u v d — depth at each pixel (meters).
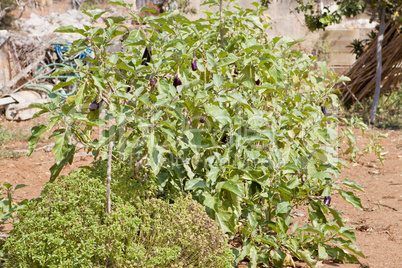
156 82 3.35
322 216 3.80
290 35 17.86
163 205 2.98
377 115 11.14
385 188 5.70
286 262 3.51
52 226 2.62
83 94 3.04
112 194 2.90
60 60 12.72
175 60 3.37
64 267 2.47
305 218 4.67
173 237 2.84
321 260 3.71
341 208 5.07
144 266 2.61
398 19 11.29
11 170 6.75
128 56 3.54
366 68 12.31
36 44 12.24
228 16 4.52
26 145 8.43
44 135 9.05
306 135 4.04
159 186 3.23
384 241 4.06
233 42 4.11
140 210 2.95
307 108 3.89
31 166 7.04
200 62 3.75
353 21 19.27
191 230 2.91
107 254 2.56
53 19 13.35
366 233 4.32
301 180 3.89
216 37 4.43
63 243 2.62
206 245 2.88
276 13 17.66
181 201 3.04
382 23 10.87
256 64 3.74
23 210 2.90
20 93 11.23
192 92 3.36
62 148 3.09
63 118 3.13
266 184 3.53
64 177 3.08
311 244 3.95
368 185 5.91
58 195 2.84
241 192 3.22
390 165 6.83
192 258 2.88
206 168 3.47
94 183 2.92
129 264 2.59
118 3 3.35
